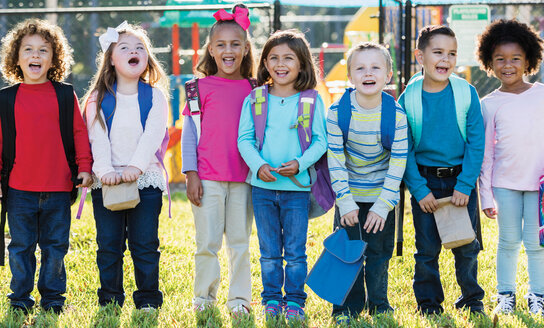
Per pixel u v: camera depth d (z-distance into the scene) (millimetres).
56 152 3885
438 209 3854
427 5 7113
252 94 3906
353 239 3867
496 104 4164
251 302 4246
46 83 3945
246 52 4137
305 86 3914
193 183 3922
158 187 3979
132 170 3799
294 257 3822
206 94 3982
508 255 4191
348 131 3779
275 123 3852
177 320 3834
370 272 3906
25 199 3854
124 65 3924
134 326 3619
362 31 12539
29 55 3873
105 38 3938
